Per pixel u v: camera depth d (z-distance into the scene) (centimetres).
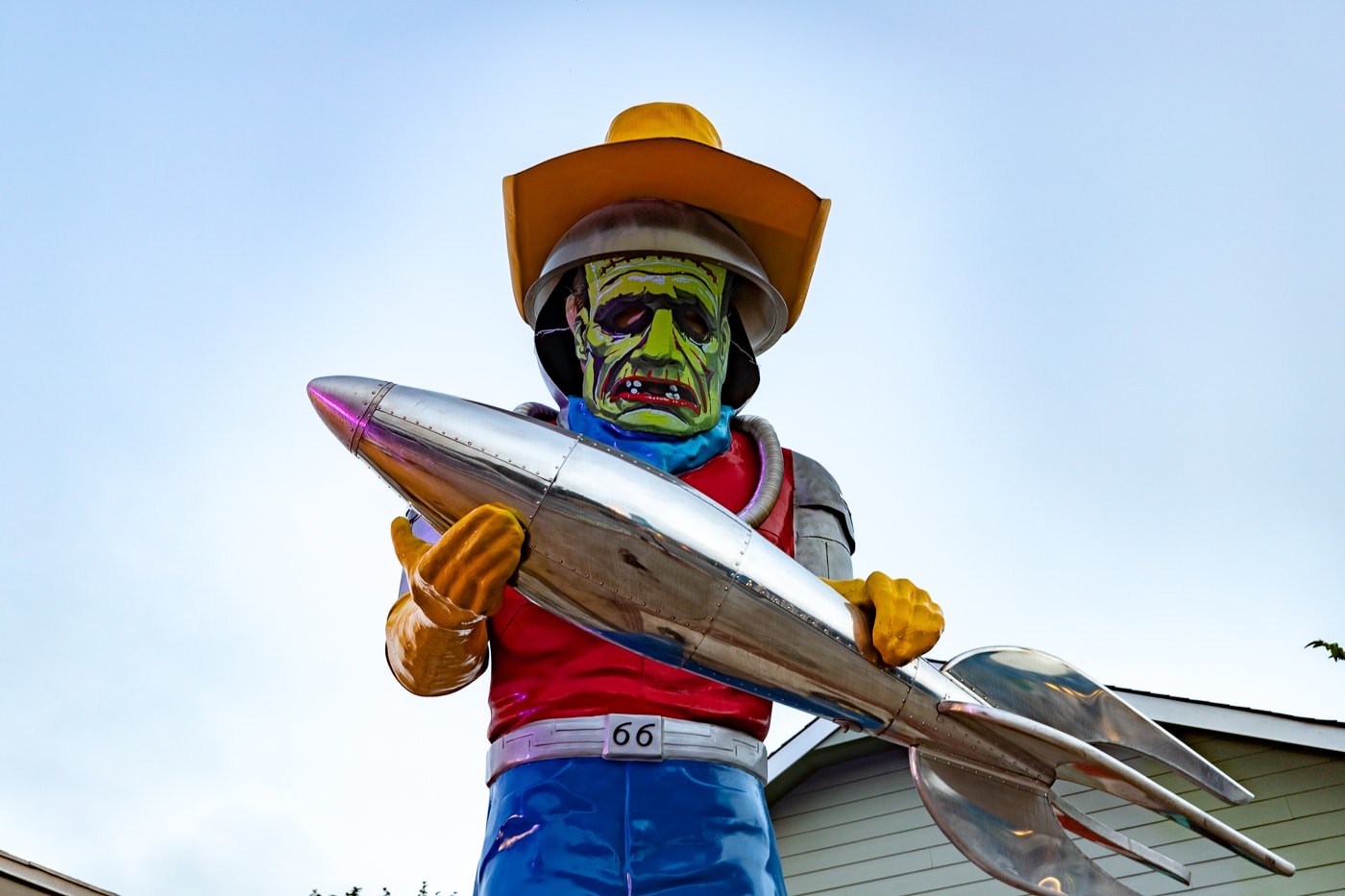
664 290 358
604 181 373
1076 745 310
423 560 284
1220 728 799
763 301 395
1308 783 781
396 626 327
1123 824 820
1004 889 848
